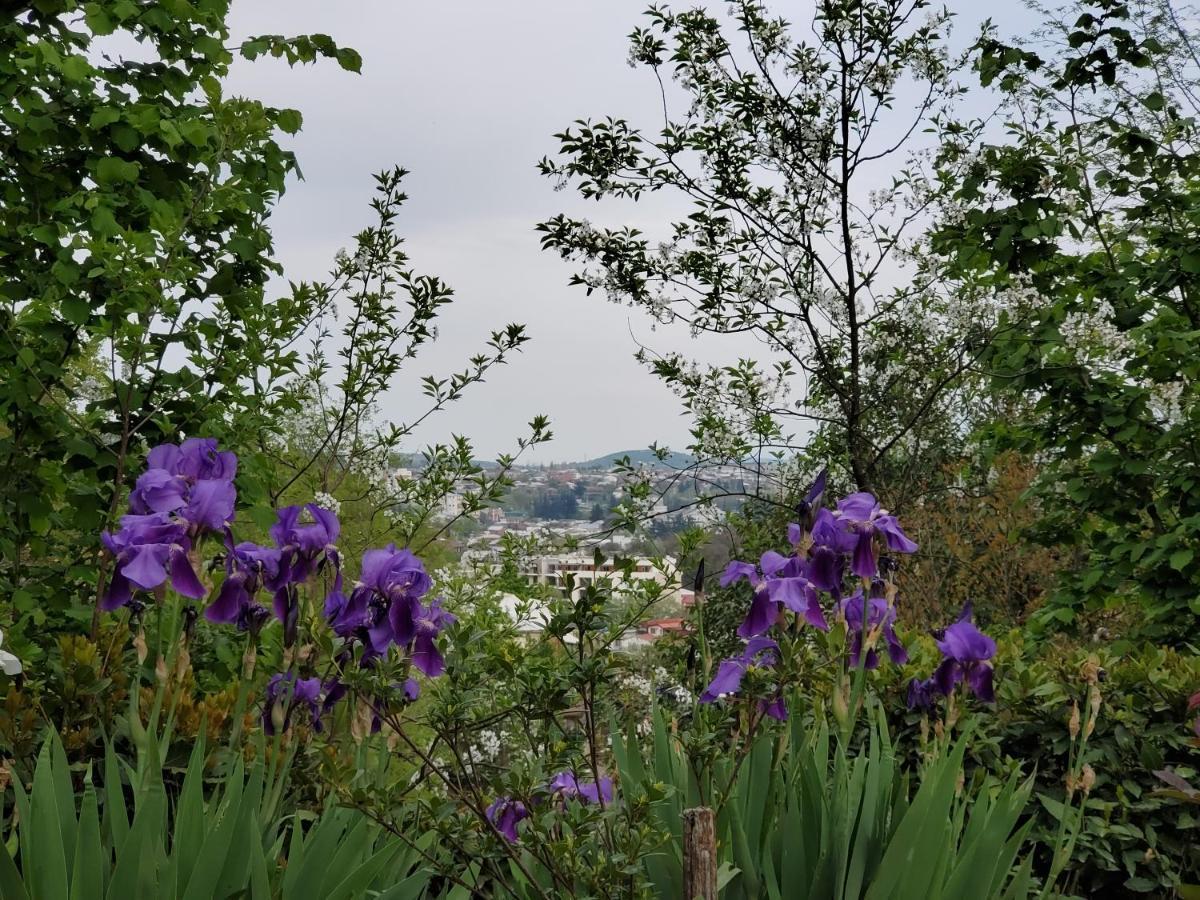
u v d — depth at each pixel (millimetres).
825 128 7184
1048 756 4309
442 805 2438
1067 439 6570
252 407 4926
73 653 3236
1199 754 4250
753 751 2777
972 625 3066
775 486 7637
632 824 2256
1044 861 4180
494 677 2924
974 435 7309
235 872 2326
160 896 2143
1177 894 3918
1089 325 7234
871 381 7379
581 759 2836
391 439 6512
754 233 7348
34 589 4152
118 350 4273
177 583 2422
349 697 2791
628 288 7293
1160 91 6559
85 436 4371
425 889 2740
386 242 6562
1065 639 7848
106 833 2508
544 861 2381
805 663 2641
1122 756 4203
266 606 2678
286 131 4883
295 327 5367
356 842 2451
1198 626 5977
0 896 1999
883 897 2451
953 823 2805
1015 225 5902
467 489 6180
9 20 4371
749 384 7414
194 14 4402
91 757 3166
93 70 4445
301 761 2912
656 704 3045
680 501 7027
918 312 7375
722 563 6535
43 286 4309
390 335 6566
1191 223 6383
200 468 2664
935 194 7062
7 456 4324
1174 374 6426
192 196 4625
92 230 4188
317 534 2623
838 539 2797
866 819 2594
